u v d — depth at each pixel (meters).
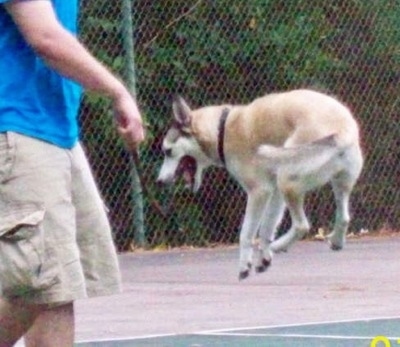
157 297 12.42
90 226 5.91
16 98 5.55
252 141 14.76
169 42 17.61
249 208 14.34
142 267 15.42
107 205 17.22
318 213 18.70
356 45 19.05
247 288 13.09
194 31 17.73
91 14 17.00
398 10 19.42
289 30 18.39
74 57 5.39
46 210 5.55
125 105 5.50
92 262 5.94
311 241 18.48
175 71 17.64
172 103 16.61
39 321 5.75
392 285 12.98
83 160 5.87
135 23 17.31
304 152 14.01
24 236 5.52
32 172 5.54
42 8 5.40
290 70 18.45
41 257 5.54
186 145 15.62
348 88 19.00
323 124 14.31
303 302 11.73
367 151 19.22
